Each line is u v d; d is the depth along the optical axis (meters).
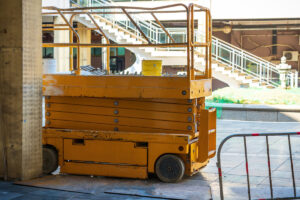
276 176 7.43
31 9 6.86
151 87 6.88
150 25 23.17
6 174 7.00
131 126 7.24
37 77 7.05
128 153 7.11
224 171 7.80
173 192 6.34
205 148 6.73
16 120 6.85
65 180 7.04
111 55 30.81
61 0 24.45
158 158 7.02
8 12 6.75
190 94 6.71
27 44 6.82
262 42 31.03
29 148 7.02
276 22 29.66
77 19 23.77
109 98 7.33
